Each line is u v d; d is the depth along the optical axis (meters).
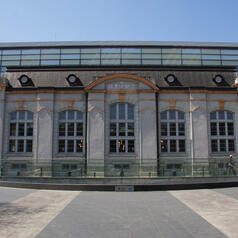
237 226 9.12
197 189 17.88
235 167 20.86
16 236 8.02
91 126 23.42
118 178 19.62
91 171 20.17
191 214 10.82
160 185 17.56
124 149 23.67
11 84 25.53
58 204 12.85
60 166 20.47
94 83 23.83
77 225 9.23
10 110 24.38
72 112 24.42
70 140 24.08
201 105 24.25
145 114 23.70
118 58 32.72
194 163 20.67
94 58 32.62
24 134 24.20
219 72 27.12
